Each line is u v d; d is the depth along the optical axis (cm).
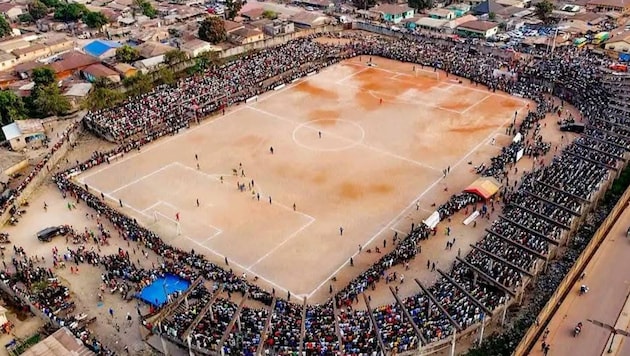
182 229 9400
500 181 10131
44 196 10381
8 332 7088
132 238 8919
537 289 7500
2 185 10725
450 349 6506
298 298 7775
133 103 13650
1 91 13325
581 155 10081
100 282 8012
